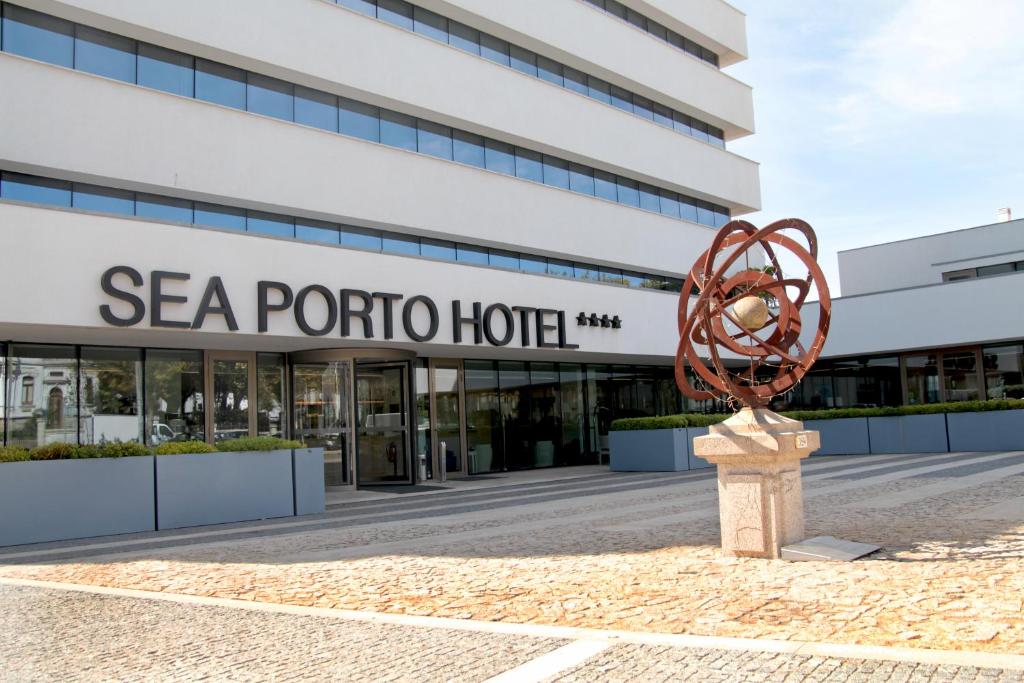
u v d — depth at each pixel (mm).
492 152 24109
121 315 14773
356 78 20328
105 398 17125
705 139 32594
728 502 8648
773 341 9547
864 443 25812
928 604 6285
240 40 18219
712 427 8789
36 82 15227
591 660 5215
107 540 12281
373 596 7531
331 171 19594
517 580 7906
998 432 23594
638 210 28516
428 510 14734
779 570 7801
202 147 17391
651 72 29516
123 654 5898
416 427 21312
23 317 13695
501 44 24953
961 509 11469
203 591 8117
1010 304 28594
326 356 19766
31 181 15523
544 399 26766
